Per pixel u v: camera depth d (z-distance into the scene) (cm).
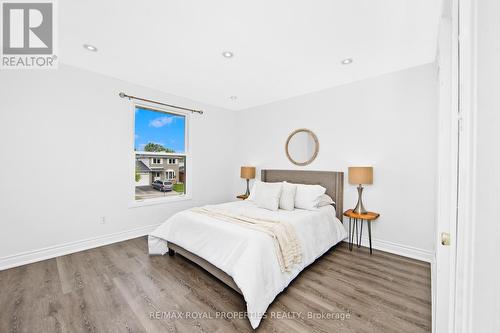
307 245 231
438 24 183
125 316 164
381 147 287
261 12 172
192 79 310
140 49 231
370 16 175
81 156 284
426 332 149
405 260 257
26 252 246
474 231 33
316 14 174
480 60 33
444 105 144
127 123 325
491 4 32
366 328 152
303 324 156
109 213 309
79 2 164
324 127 342
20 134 242
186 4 165
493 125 31
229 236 199
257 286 164
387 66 264
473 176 34
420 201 259
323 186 334
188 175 407
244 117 468
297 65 263
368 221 279
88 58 253
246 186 463
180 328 153
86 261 252
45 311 168
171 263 250
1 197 232
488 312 31
